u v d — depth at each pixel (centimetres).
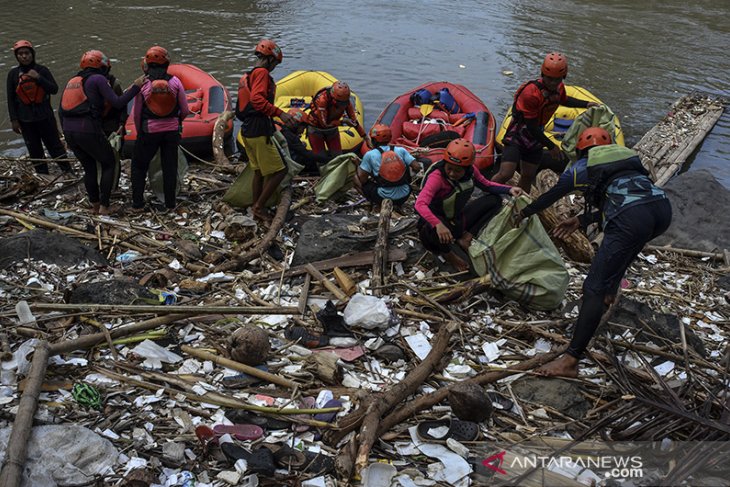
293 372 448
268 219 659
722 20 1898
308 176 828
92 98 624
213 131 917
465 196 541
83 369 438
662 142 1076
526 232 534
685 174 777
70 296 504
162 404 416
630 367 470
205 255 600
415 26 1745
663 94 1338
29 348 434
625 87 1366
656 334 501
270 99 618
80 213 675
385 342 481
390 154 671
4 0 1838
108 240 613
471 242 563
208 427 387
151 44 1488
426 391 441
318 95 816
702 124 1168
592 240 663
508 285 526
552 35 1703
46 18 1675
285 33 1631
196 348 465
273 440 393
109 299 500
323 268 566
